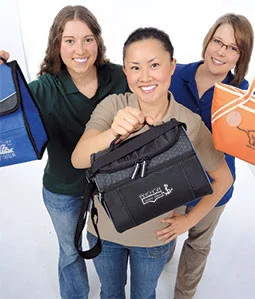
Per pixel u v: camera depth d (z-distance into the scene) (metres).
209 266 2.27
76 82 1.49
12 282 2.14
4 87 1.23
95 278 2.17
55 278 2.17
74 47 1.38
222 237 2.49
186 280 1.91
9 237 2.44
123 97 1.28
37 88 1.44
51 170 1.56
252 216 2.68
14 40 3.68
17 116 1.23
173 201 1.07
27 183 2.96
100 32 1.45
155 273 1.48
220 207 1.67
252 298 2.10
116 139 1.07
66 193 1.56
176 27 3.96
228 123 1.25
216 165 1.32
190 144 1.06
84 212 1.18
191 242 1.81
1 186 2.92
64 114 1.46
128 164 1.06
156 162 1.05
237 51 1.48
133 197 1.06
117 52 3.75
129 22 3.93
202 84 1.59
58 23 1.37
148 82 1.14
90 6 3.87
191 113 1.26
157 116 1.24
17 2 3.59
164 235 1.33
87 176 1.10
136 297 1.60
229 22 1.44
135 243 1.35
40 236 2.45
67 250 1.73
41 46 3.72
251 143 1.25
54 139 1.49
